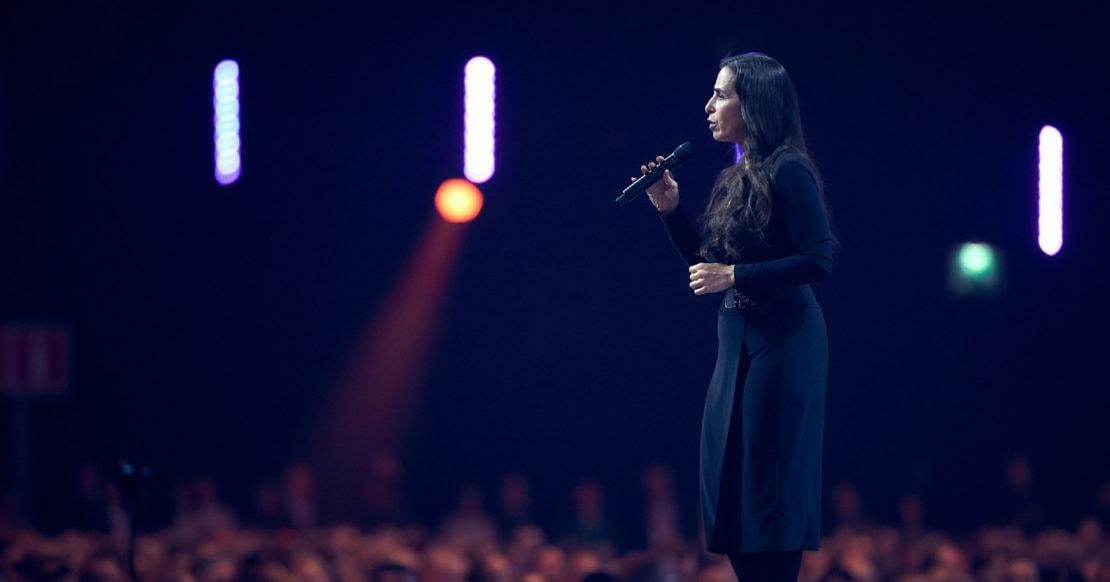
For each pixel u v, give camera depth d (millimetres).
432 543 26250
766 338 9016
